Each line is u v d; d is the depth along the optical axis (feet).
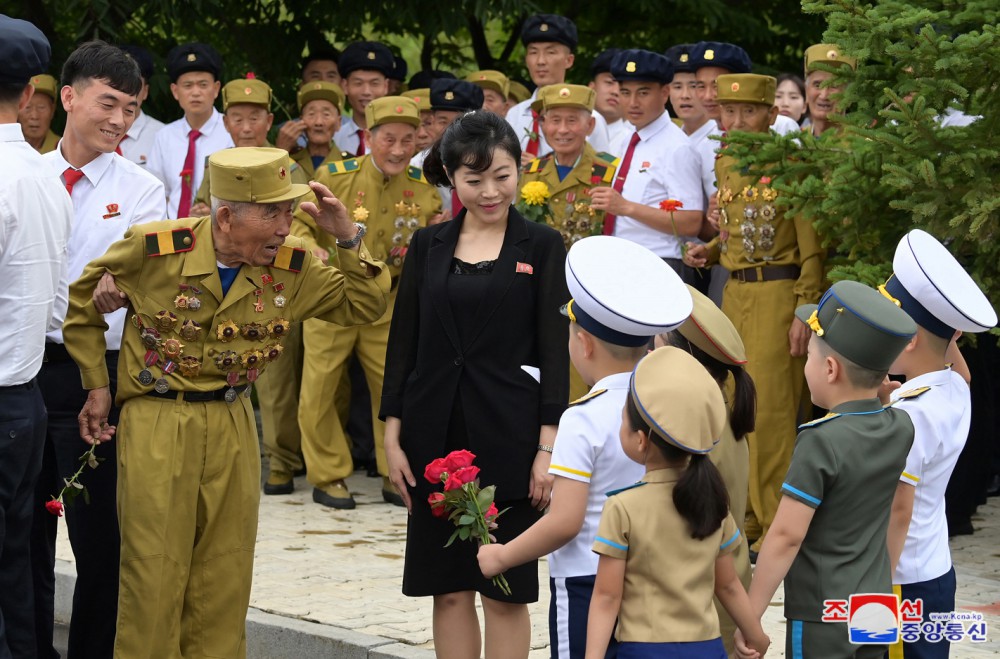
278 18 84.64
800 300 48.67
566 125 55.01
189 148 63.10
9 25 31.65
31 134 63.67
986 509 58.03
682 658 24.71
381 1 82.23
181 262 31.89
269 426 59.41
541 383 32.58
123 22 76.95
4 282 31.09
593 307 27.12
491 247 33.19
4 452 31.30
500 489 32.32
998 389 60.54
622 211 53.26
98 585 36.83
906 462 27.81
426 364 32.99
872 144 43.75
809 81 55.83
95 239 37.47
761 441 49.34
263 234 31.76
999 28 40.78
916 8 43.50
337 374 56.90
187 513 32.30
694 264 53.11
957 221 41.60
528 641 33.22
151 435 32.09
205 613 32.91
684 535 24.99
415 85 74.95
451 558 32.78
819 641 26.78
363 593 43.37
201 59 62.64
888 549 28.37
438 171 34.14
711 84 60.13
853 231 46.21
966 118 50.57
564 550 27.94
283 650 39.63
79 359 32.91
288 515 55.16
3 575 32.65
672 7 94.79
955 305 28.81
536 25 66.28
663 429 24.67
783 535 26.61
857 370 26.89
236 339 32.50
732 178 50.52
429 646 37.78
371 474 63.98
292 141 61.98
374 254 56.29
